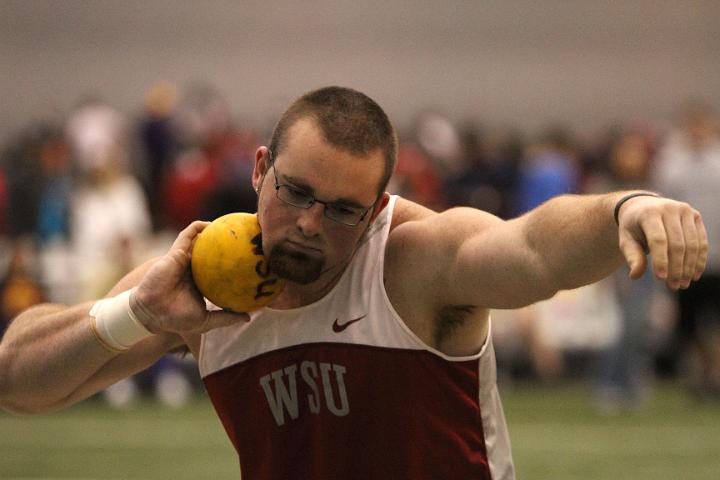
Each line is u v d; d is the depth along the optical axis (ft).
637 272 21.35
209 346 29.35
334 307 28.27
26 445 82.07
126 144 143.43
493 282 25.43
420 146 138.62
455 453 28.27
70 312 29.19
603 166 144.66
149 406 106.01
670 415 99.86
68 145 139.03
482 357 28.40
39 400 29.99
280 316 28.60
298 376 28.45
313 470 28.71
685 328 111.14
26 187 115.34
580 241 23.48
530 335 118.62
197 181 123.24
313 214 26.50
